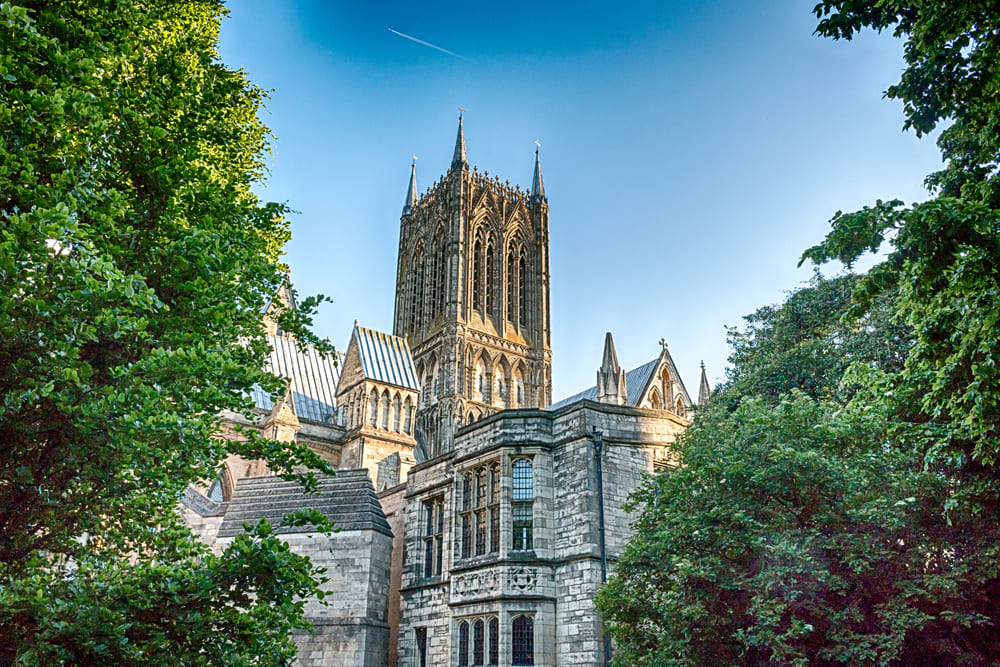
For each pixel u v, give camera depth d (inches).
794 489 909.2
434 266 4655.5
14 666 439.2
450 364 4092.0
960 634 816.9
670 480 1031.6
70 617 462.6
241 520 1627.7
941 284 707.4
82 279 489.4
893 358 1492.4
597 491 1312.7
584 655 1218.0
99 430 505.7
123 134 623.8
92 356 576.7
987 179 701.9
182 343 578.9
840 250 723.4
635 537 1077.8
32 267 478.9
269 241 1066.1
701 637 917.8
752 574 904.3
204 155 887.1
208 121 748.6
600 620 1218.0
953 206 633.6
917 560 835.4
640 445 1384.1
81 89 579.8
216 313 609.0
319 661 1459.2
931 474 844.6
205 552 728.3
